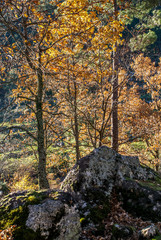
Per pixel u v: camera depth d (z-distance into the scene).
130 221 4.31
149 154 14.41
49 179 15.55
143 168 5.82
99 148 5.84
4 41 6.05
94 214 4.43
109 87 10.72
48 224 3.28
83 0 5.79
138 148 14.70
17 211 3.42
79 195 4.98
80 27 6.34
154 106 14.95
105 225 4.13
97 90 9.38
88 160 5.48
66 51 6.81
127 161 5.76
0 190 10.63
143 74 14.61
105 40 6.71
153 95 14.63
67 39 6.93
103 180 5.25
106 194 5.00
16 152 15.99
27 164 15.70
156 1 10.03
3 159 14.74
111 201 4.89
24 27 6.24
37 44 6.79
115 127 10.54
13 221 3.28
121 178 5.30
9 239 2.99
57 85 8.60
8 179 15.01
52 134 10.23
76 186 5.15
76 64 8.44
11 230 3.13
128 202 4.83
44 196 3.76
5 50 6.11
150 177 5.64
